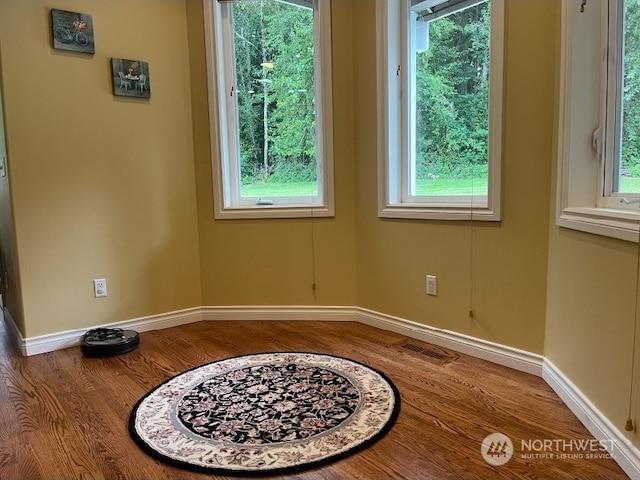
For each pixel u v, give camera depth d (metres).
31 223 2.53
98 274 2.78
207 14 2.96
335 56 2.88
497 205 2.20
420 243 2.61
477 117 2.39
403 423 1.72
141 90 2.85
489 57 2.21
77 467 1.49
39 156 2.53
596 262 1.60
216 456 1.53
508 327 2.23
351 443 1.59
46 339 2.60
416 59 2.69
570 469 1.43
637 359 1.35
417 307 2.68
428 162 2.68
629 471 1.37
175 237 3.07
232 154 3.16
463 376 2.14
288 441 1.61
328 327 2.96
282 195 3.18
